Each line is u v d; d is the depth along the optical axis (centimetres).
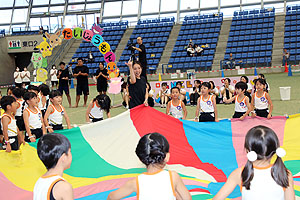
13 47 2794
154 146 253
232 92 1240
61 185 244
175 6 2950
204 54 2544
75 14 3067
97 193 457
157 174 258
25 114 600
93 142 557
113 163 549
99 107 701
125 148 576
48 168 255
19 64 2956
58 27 2834
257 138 249
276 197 249
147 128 607
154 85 1296
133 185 257
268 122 639
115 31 2945
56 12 3081
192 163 564
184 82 1293
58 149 251
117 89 1285
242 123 645
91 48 2833
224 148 605
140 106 619
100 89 1375
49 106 640
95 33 1310
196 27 2769
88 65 2653
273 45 2469
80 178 509
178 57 2591
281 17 2645
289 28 2523
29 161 492
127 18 3030
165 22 2894
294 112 983
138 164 559
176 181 260
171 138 609
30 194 447
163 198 251
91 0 3094
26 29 2969
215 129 638
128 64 655
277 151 243
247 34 2592
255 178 252
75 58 2709
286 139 607
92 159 541
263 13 2667
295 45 2400
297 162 548
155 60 2597
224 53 2539
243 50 2477
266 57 2364
